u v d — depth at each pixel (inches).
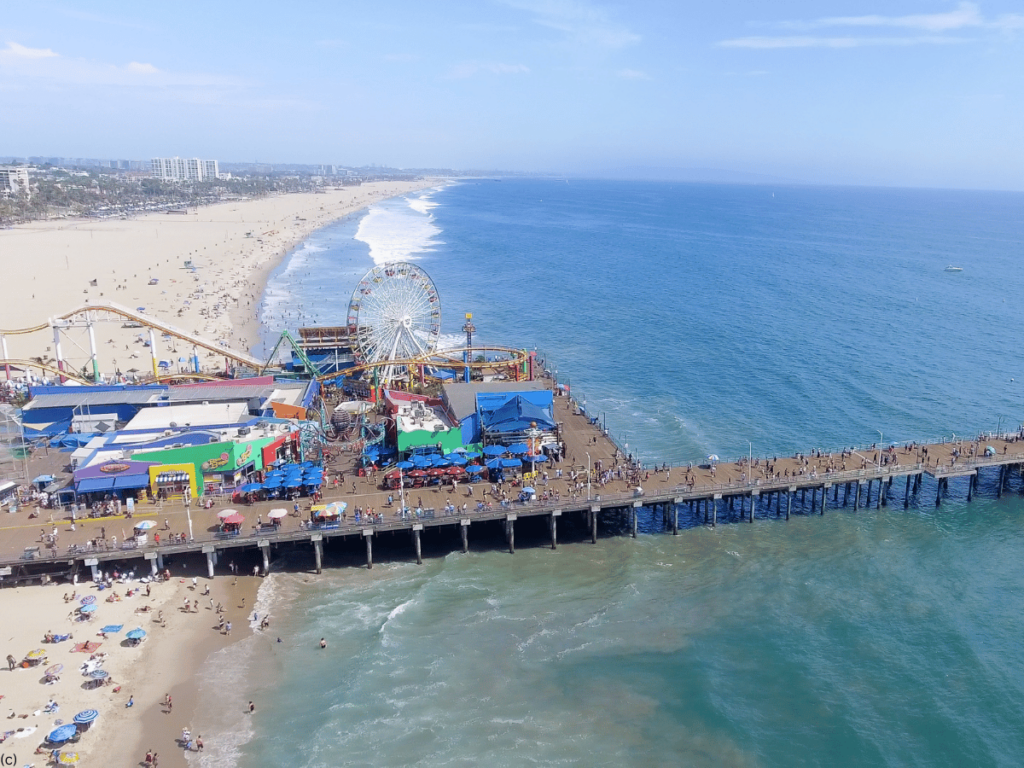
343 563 2864.2
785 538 3179.1
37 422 3570.4
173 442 3100.4
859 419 4431.6
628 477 3230.8
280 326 6397.6
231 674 2208.4
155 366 4340.6
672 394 4926.2
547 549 3021.7
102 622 2389.3
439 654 2332.7
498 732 2028.8
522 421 3324.3
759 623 2581.2
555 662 2329.0
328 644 2369.6
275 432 3260.3
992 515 3417.8
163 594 2568.9
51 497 2957.7
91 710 1957.4
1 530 2721.5
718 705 2174.0
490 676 2246.6
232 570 2746.1
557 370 5462.6
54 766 1817.2
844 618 2623.0
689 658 2377.0
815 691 2258.9
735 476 3282.5
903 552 3075.8
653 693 2215.8
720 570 2910.9
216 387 3764.8
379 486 3117.6
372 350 4434.1
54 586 2573.8
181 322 6205.7
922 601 2736.2
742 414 4532.5
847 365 5580.7
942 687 2294.5
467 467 3181.6
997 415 4488.2
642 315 7406.5
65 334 5625.0
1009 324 6973.4
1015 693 2269.9
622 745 2009.1
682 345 6225.4
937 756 2027.6
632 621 2559.1
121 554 2573.8
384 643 2363.4
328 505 2812.5
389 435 3459.6
